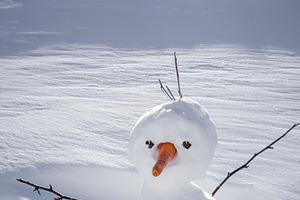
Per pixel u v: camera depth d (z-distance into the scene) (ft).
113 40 41.32
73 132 12.61
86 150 10.92
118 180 9.29
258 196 9.08
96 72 26.09
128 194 8.83
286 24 52.39
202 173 5.95
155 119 5.74
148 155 5.80
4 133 12.01
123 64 29.30
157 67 28.14
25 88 20.76
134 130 5.94
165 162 5.38
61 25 50.34
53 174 9.34
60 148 10.93
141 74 25.66
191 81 23.71
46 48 35.99
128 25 51.44
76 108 16.01
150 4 68.44
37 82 22.65
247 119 15.88
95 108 16.22
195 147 5.68
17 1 70.13
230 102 18.85
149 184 6.27
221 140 12.87
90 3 69.21
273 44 39.50
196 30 48.21
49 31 45.93
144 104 17.75
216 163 10.72
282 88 22.54
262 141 13.03
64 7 64.75
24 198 8.28
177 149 5.70
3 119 13.92
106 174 9.48
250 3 68.74
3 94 18.86
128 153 10.92
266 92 21.42
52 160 9.89
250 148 12.19
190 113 5.87
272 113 17.21
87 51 34.96
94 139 12.06
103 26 50.42
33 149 10.71
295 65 30.12
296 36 44.32
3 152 10.33
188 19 55.83
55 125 13.29
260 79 24.80
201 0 71.87
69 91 20.17
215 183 9.51
